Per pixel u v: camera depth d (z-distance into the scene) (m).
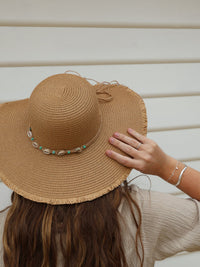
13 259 0.69
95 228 0.66
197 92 1.45
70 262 0.68
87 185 0.69
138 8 1.31
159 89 1.40
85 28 1.27
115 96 0.86
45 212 0.67
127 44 1.33
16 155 0.72
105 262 0.67
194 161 1.52
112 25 1.30
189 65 1.41
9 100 1.26
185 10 1.36
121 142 0.71
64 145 0.67
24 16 1.21
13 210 0.70
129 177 1.46
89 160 0.70
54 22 1.24
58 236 0.68
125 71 1.35
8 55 1.22
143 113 0.82
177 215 0.72
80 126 0.65
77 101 0.64
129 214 0.72
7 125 0.79
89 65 1.32
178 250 0.74
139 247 0.73
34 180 0.69
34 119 0.65
